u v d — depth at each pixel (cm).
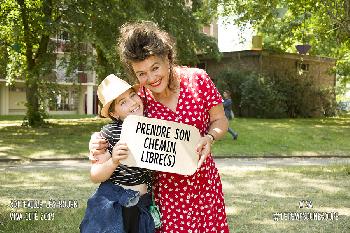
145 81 263
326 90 3341
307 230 563
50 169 1094
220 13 2550
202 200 278
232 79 3094
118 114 279
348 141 1792
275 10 2144
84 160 1303
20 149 1433
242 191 796
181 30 2233
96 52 2311
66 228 558
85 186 824
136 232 267
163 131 267
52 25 1928
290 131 2056
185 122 277
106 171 262
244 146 1572
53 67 2106
